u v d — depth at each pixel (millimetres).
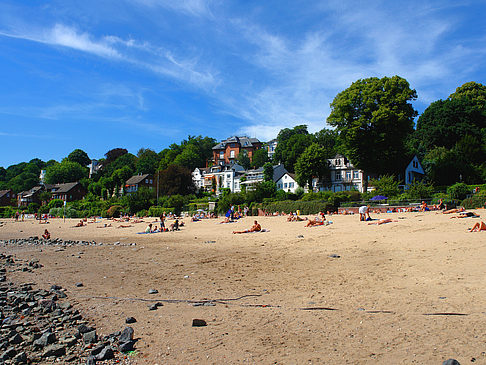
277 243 20594
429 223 22938
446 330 6055
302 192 73062
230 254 17250
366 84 60250
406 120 56844
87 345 6098
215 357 5484
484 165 59812
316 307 7840
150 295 9602
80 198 136250
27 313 8070
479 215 25078
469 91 89438
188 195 94875
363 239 19078
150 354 5668
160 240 26906
